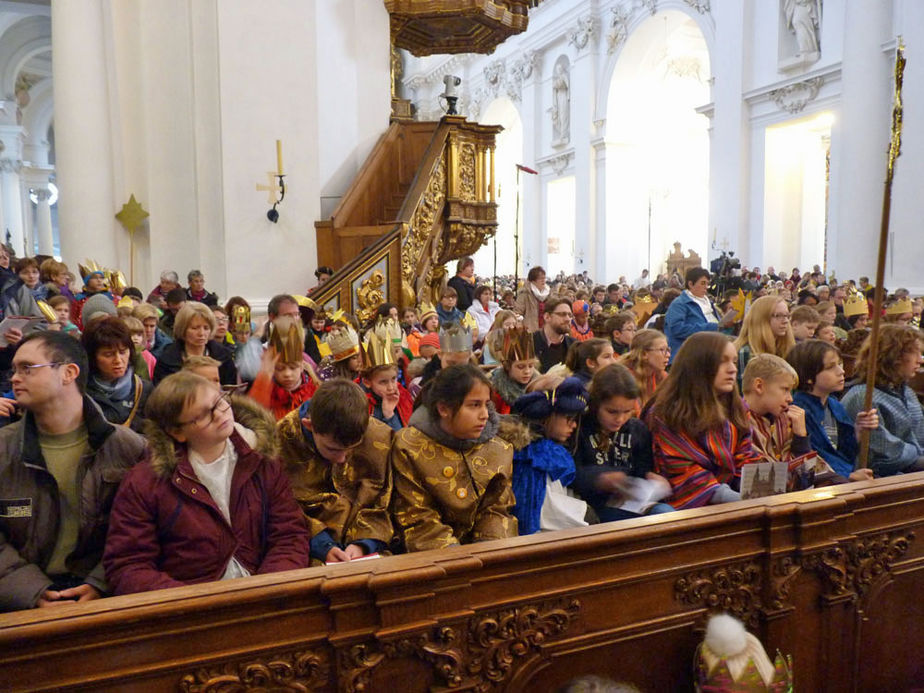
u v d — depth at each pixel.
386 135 9.43
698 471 2.76
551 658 1.90
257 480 2.17
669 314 5.57
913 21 11.66
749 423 3.07
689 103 24.89
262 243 7.96
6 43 20.55
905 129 11.91
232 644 1.58
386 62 9.73
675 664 2.08
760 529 2.20
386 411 3.10
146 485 1.99
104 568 1.97
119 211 8.37
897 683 2.50
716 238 19.34
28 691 1.41
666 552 2.06
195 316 3.72
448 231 8.61
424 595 1.71
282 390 3.38
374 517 2.34
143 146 8.42
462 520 2.38
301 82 8.06
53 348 2.05
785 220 18.25
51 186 29.08
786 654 2.24
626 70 23.34
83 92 8.14
